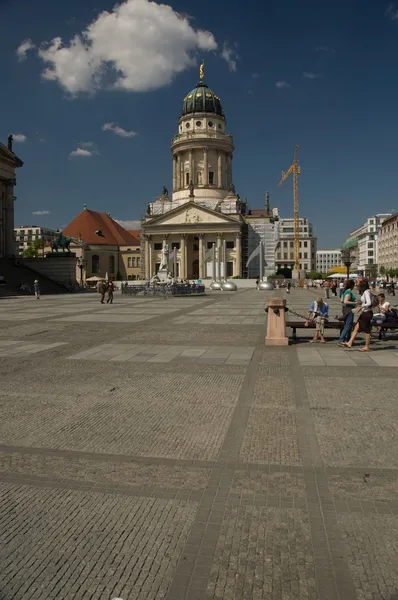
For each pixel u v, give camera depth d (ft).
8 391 31.27
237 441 21.79
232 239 344.28
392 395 29.27
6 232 236.02
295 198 497.46
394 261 502.79
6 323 72.54
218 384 32.60
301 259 639.35
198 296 168.45
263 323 72.43
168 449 20.97
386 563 12.92
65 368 38.58
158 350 46.83
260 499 16.44
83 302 131.03
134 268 417.49
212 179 370.32
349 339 51.90
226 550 13.57
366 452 20.38
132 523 15.02
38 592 12.02
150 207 384.68
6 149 230.48
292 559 13.12
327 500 16.34
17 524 15.06
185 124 374.84
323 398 28.73
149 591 11.99
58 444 21.75
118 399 29.09
